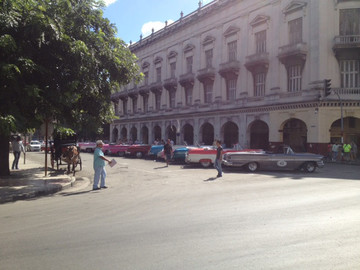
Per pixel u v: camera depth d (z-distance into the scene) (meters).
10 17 9.37
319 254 4.39
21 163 21.16
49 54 10.92
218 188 10.59
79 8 12.27
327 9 25.11
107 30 13.76
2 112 9.88
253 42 30.72
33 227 5.95
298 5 26.34
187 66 40.09
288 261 4.15
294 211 6.95
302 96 25.91
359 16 24.86
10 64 9.12
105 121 15.38
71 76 11.46
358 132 26.55
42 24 9.81
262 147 30.34
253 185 11.23
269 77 28.86
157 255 4.41
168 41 43.66
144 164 21.39
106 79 13.24
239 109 31.25
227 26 33.66
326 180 12.68
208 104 35.69
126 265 4.08
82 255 4.45
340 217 6.40
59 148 17.12
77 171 16.84
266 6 29.36
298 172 16.14
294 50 25.77
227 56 33.62
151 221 6.23
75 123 14.23
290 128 28.00
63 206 7.96
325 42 24.94
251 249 4.60
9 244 4.96
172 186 11.28
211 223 6.01
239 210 7.08
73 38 11.65
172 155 21.22
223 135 34.12
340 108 24.56
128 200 8.61
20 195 9.30
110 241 5.04
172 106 42.94
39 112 11.49
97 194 9.81
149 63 48.31
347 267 3.96
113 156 30.56
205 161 18.69
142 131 50.34
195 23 38.25
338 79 24.92
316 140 24.67
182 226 5.84
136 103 52.00
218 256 4.34
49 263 4.19
